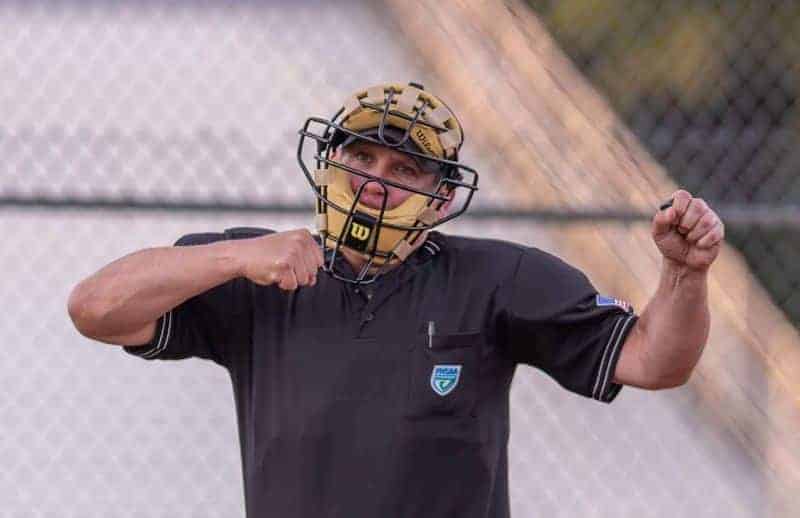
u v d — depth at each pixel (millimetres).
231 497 15234
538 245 14977
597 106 15648
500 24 15641
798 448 15312
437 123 8562
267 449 8391
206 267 7945
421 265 8609
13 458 15203
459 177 8938
